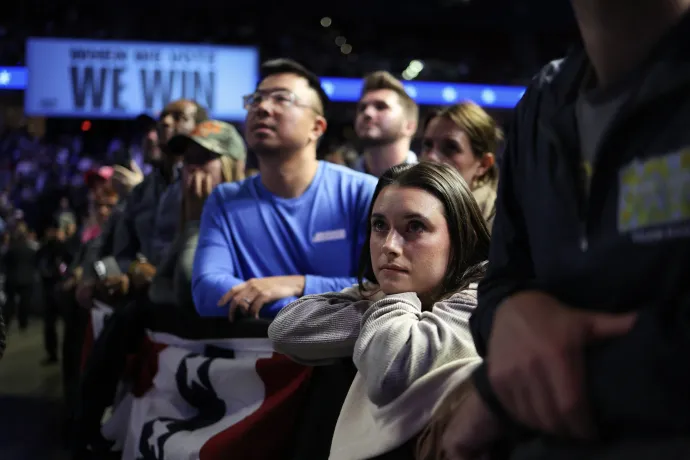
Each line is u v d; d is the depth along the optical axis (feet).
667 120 1.94
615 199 2.07
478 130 6.82
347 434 3.87
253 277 6.51
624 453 1.84
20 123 56.13
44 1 57.41
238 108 48.19
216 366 5.89
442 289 3.92
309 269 6.52
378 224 4.00
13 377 20.67
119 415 7.61
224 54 47.98
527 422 2.07
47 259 28.12
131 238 10.22
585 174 2.23
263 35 60.80
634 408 1.81
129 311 7.51
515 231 2.65
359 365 3.67
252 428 5.44
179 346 6.62
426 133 7.04
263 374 5.62
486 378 2.21
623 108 2.01
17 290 33.68
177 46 47.80
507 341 2.14
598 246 2.09
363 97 9.45
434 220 3.83
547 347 1.98
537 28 63.72
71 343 13.87
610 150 2.06
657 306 1.85
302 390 5.32
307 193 6.61
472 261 4.00
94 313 10.41
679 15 1.99
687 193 1.85
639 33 2.05
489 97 48.11
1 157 53.21
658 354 1.76
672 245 1.88
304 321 4.39
